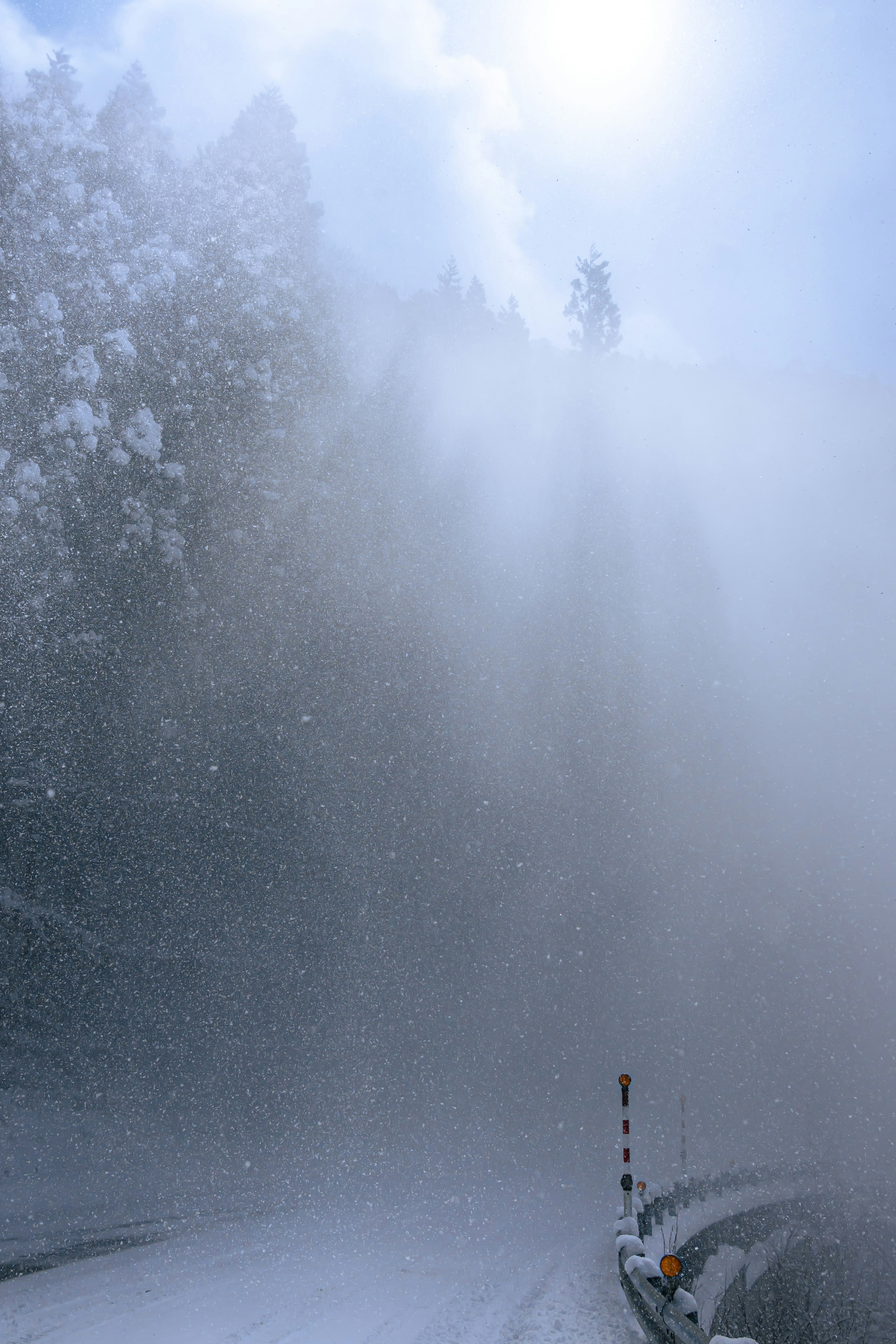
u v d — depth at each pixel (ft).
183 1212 29.63
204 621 77.97
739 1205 34.37
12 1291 20.15
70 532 70.13
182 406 78.95
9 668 66.23
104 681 70.13
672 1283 17.61
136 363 77.46
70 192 75.97
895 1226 34.47
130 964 62.44
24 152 76.23
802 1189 40.14
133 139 93.97
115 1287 20.92
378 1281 22.75
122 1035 54.49
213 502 80.79
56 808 66.49
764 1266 28.43
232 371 82.64
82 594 69.97
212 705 78.28
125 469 72.95
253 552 83.25
